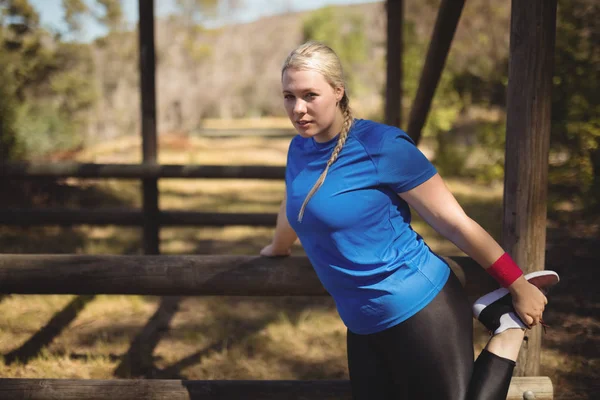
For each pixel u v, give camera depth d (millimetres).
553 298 4387
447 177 10945
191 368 3400
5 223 5469
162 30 30562
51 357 3486
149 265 2264
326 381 2277
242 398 2230
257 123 35688
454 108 11273
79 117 13906
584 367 3309
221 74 35906
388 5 5941
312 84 1594
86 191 8383
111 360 3504
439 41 3855
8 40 9344
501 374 1727
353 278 1690
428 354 1676
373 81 26047
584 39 7574
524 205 2115
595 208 7012
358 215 1625
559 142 7539
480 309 1838
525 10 2043
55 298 4520
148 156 5473
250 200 9492
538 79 2053
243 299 4699
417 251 1714
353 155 1629
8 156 8844
